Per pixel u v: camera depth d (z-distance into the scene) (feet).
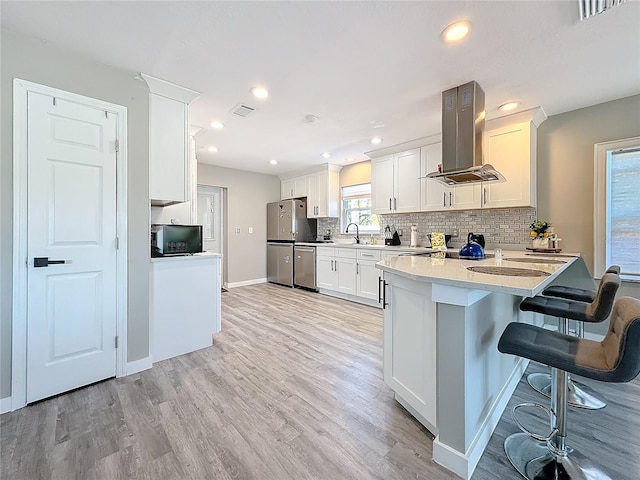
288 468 4.35
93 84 6.69
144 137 7.46
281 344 9.14
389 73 7.25
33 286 5.94
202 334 8.81
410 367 5.30
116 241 7.00
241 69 7.11
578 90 8.07
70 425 5.28
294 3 5.06
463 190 11.35
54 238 6.17
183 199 8.26
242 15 5.34
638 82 7.64
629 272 8.49
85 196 6.56
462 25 5.54
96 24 5.54
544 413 5.78
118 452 4.64
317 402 6.03
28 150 5.89
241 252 19.07
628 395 6.40
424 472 4.30
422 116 10.03
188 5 5.09
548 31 5.68
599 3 4.95
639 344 3.25
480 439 4.63
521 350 4.20
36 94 5.98
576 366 3.71
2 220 5.65
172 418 5.50
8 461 4.43
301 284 17.83
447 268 5.46
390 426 5.29
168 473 4.25
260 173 20.08
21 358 5.81
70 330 6.38
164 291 8.00
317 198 18.25
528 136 9.61
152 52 6.43
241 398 6.16
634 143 8.36
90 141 6.63
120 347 7.06
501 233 11.33
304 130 11.41
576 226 9.34
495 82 7.66
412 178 13.19
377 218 16.52
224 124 10.73
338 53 6.47
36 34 5.80
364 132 11.57
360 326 10.87
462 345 4.28
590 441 4.96
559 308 5.93
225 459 4.51
